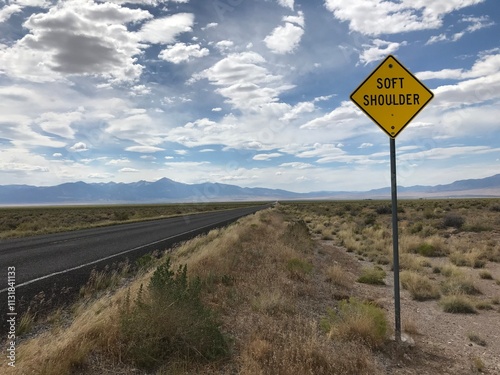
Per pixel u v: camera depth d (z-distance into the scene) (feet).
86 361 13.73
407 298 32.60
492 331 23.84
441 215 120.37
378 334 18.90
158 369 14.02
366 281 38.65
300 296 28.43
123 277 32.68
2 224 121.70
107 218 173.58
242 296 25.08
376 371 15.69
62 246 56.24
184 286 17.70
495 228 84.79
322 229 98.17
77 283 30.42
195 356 14.97
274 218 121.80
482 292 35.24
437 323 25.36
